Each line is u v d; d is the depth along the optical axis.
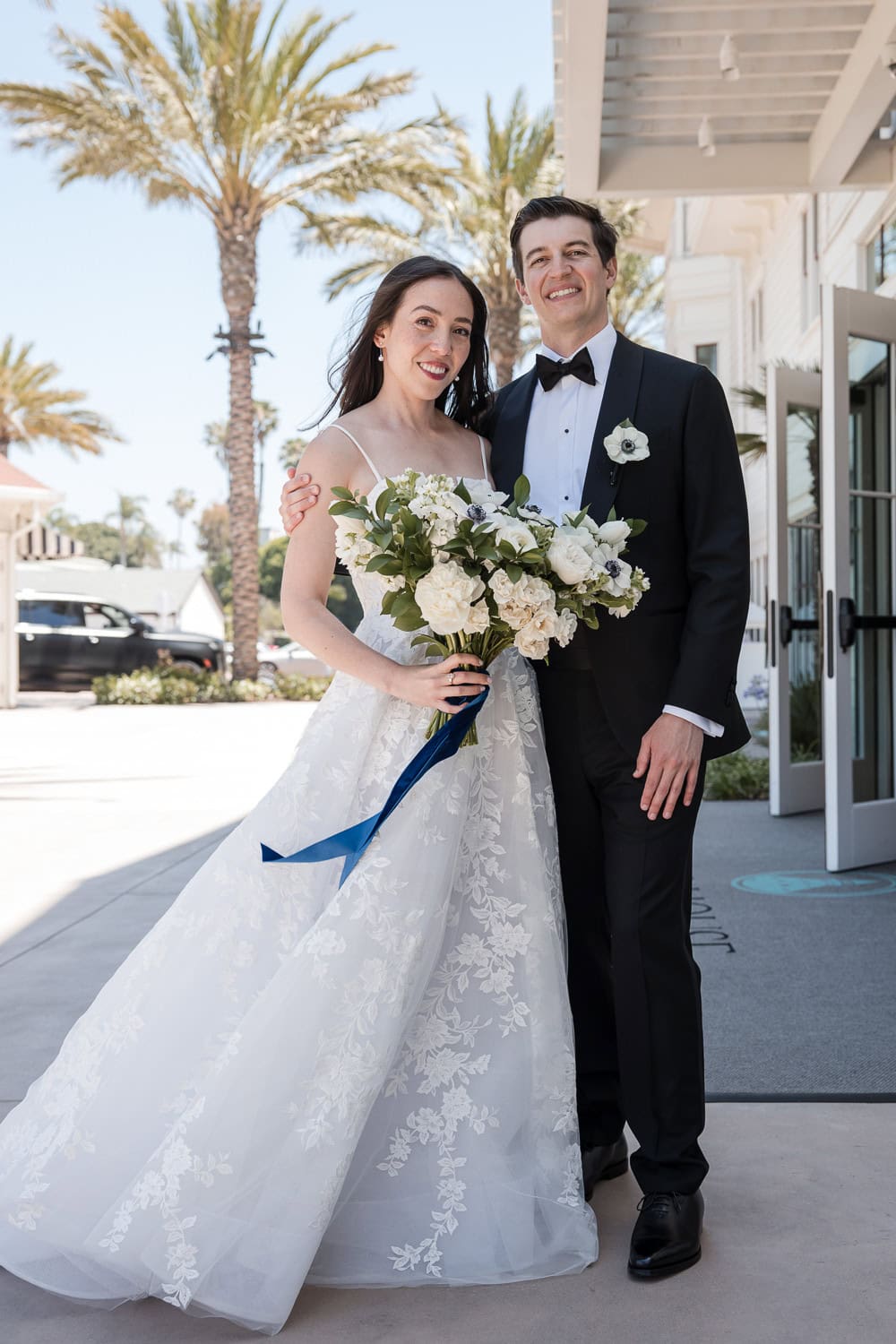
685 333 20.48
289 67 19.23
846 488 5.87
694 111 7.33
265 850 2.27
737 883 5.69
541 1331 2.01
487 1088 2.30
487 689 2.34
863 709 6.17
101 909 5.10
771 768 7.86
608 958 2.62
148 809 7.98
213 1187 2.06
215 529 99.50
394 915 2.20
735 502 2.42
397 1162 2.27
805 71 6.79
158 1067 2.25
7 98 18.30
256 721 16.23
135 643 22.47
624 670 2.40
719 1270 2.20
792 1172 2.60
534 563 2.13
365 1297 2.15
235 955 2.29
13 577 18.91
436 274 2.52
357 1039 2.14
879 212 8.91
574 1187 2.31
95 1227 2.16
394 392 2.56
